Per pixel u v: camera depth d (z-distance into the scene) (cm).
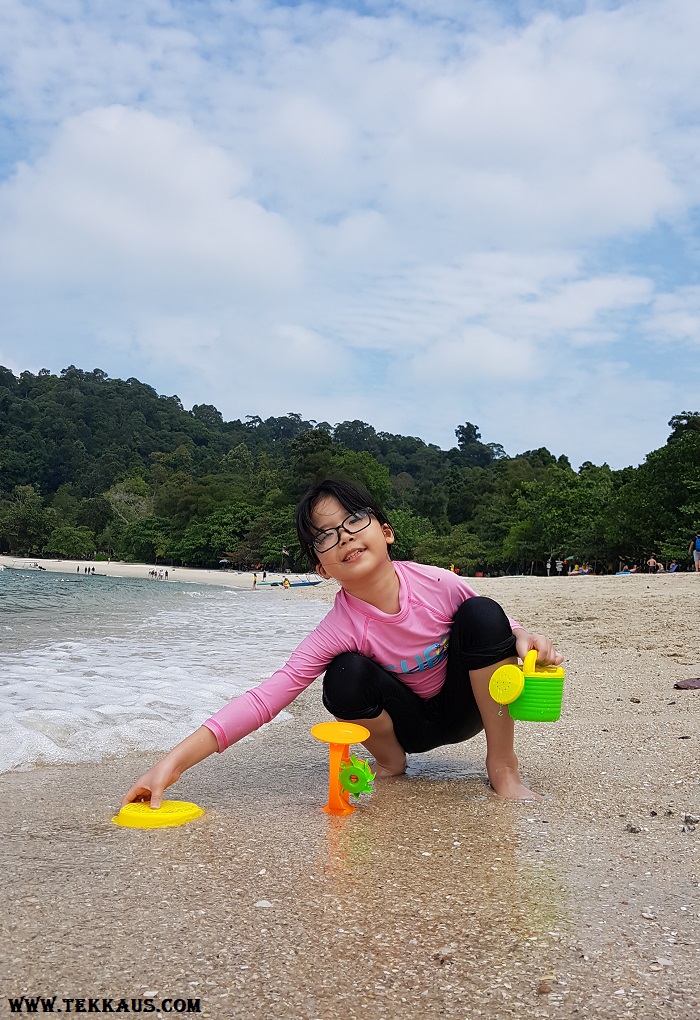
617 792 269
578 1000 136
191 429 14800
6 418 13612
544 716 243
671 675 532
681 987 140
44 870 195
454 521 8062
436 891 183
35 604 1711
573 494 4988
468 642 257
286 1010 132
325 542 252
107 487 11412
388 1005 134
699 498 3497
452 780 288
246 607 1831
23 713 398
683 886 188
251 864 200
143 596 2398
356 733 247
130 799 245
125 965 146
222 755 339
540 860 205
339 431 14350
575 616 1005
